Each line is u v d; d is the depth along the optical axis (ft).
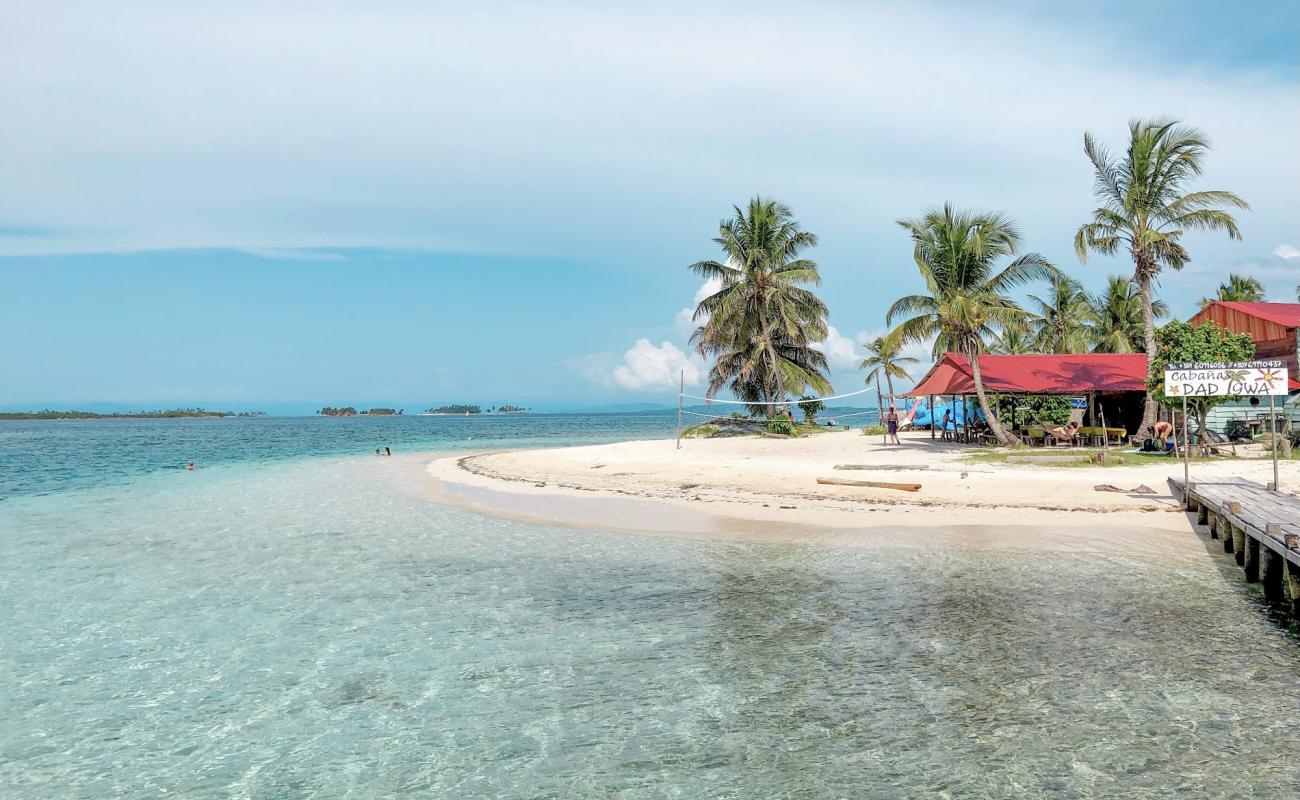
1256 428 98.07
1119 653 26.32
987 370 107.45
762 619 31.09
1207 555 40.29
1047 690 23.43
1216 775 18.44
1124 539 44.19
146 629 31.68
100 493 79.41
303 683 25.77
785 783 18.72
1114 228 94.48
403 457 137.59
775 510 57.36
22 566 43.29
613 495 68.90
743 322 148.46
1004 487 61.72
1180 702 22.44
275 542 49.73
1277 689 23.20
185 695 24.98
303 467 113.91
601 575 39.32
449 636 30.19
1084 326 165.48
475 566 41.98
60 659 28.30
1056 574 36.76
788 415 147.02
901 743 20.48
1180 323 86.53
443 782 19.38
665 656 27.40
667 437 227.61
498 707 23.58
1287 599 32.37
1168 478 60.59
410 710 23.56
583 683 25.20
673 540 47.65
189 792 19.20
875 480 67.67
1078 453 88.63
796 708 22.79
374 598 35.81
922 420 157.69
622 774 19.45
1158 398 87.66
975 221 96.12
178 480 93.86
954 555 41.11
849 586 35.58
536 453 118.42
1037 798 17.66
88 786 19.58
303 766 20.38
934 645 27.48
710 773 19.35
